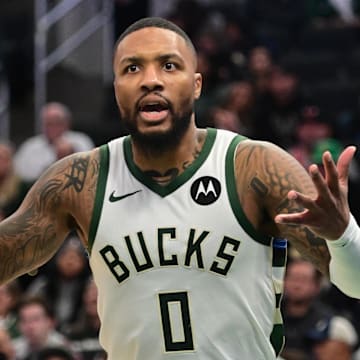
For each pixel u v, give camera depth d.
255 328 10.05
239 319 9.98
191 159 10.20
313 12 34.03
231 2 34.34
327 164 8.95
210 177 10.11
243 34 32.19
